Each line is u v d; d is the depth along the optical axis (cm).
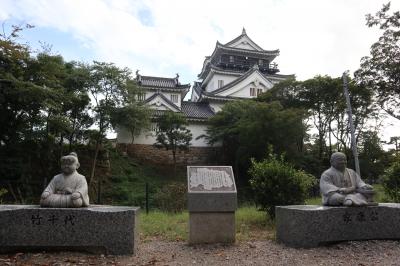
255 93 4244
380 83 2373
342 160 788
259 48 4831
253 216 1192
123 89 2814
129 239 659
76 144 2925
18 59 2119
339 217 721
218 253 692
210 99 4097
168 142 3319
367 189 760
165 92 4066
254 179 1130
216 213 786
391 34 2288
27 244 644
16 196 2189
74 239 650
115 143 3506
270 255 665
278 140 2953
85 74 2698
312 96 3241
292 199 1066
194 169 837
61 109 2406
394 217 748
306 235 705
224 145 3500
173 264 609
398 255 646
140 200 2573
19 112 2350
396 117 2433
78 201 679
